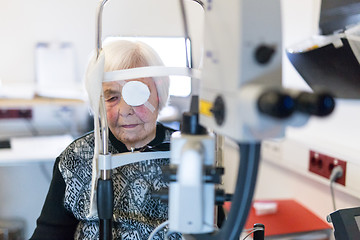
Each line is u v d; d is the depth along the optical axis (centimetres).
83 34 280
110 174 80
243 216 48
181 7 84
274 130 42
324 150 139
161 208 113
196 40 275
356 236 80
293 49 116
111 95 109
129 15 287
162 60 117
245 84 43
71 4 275
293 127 41
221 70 47
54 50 269
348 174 126
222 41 47
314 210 155
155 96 114
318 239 132
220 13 48
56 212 119
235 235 49
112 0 279
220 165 80
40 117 266
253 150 46
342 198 136
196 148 48
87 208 112
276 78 44
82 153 118
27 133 265
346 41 99
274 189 187
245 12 43
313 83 124
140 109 111
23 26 271
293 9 170
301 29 164
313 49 108
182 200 50
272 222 139
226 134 46
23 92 243
